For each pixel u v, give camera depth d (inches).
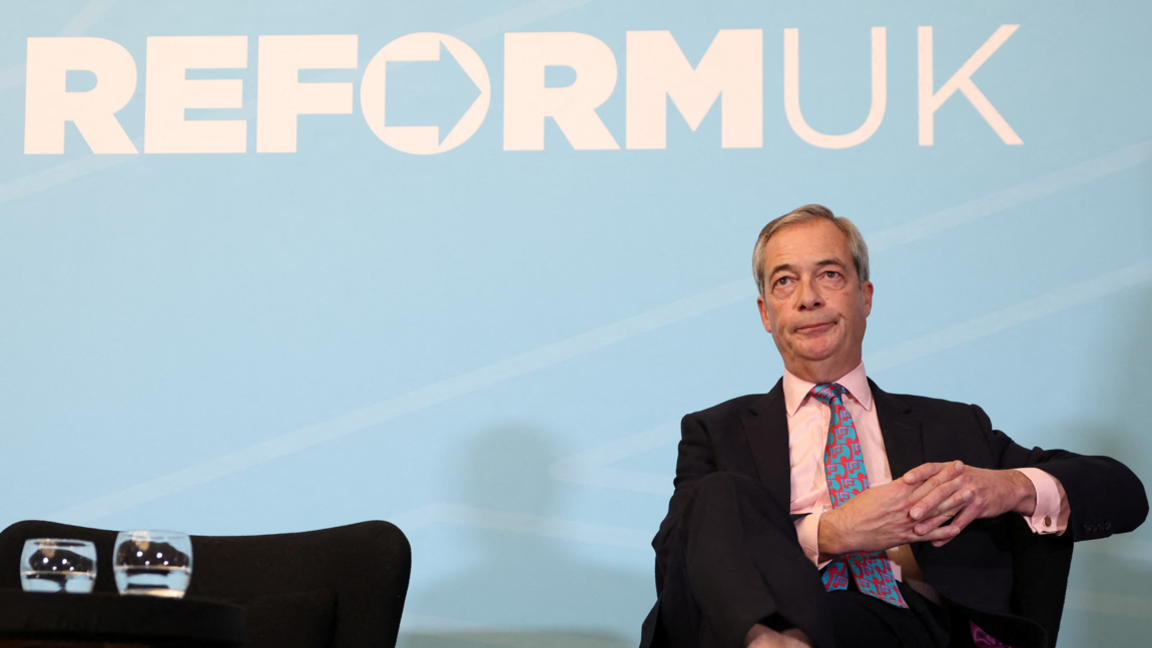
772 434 72.5
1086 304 100.9
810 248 75.8
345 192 108.8
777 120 106.7
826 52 107.2
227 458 105.1
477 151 108.7
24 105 111.3
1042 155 103.6
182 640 50.8
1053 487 63.3
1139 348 99.7
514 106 109.2
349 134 109.7
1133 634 95.4
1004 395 100.3
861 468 70.7
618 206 106.7
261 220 108.8
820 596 53.1
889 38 106.7
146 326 107.7
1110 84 104.0
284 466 104.7
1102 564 96.6
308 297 107.4
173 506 104.6
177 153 110.1
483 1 111.0
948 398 100.5
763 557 54.5
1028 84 104.8
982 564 66.0
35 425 106.3
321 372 106.1
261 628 67.1
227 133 110.3
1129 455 98.3
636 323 104.8
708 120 107.3
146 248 108.8
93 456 105.7
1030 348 100.7
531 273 106.4
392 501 103.6
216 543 73.8
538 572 101.6
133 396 106.6
